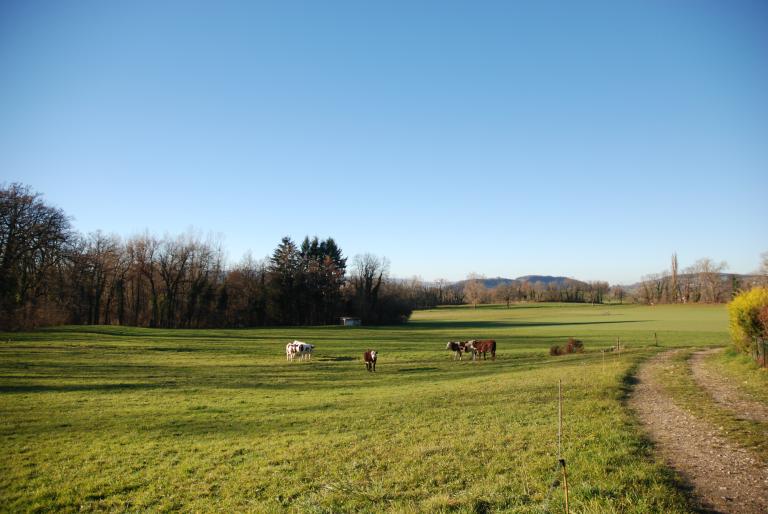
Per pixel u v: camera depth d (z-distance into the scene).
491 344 42.53
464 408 18.14
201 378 30.88
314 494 9.71
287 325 102.75
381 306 117.56
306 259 112.75
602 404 16.47
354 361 40.72
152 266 88.94
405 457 11.65
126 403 22.17
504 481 9.41
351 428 15.98
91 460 13.57
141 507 10.09
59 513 10.10
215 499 10.16
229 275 101.12
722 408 15.41
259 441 14.90
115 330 62.72
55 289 70.12
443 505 8.35
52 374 30.56
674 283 183.38
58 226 64.31
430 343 59.75
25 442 15.56
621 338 60.06
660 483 8.64
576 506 7.73
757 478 9.08
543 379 24.34
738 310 25.81
